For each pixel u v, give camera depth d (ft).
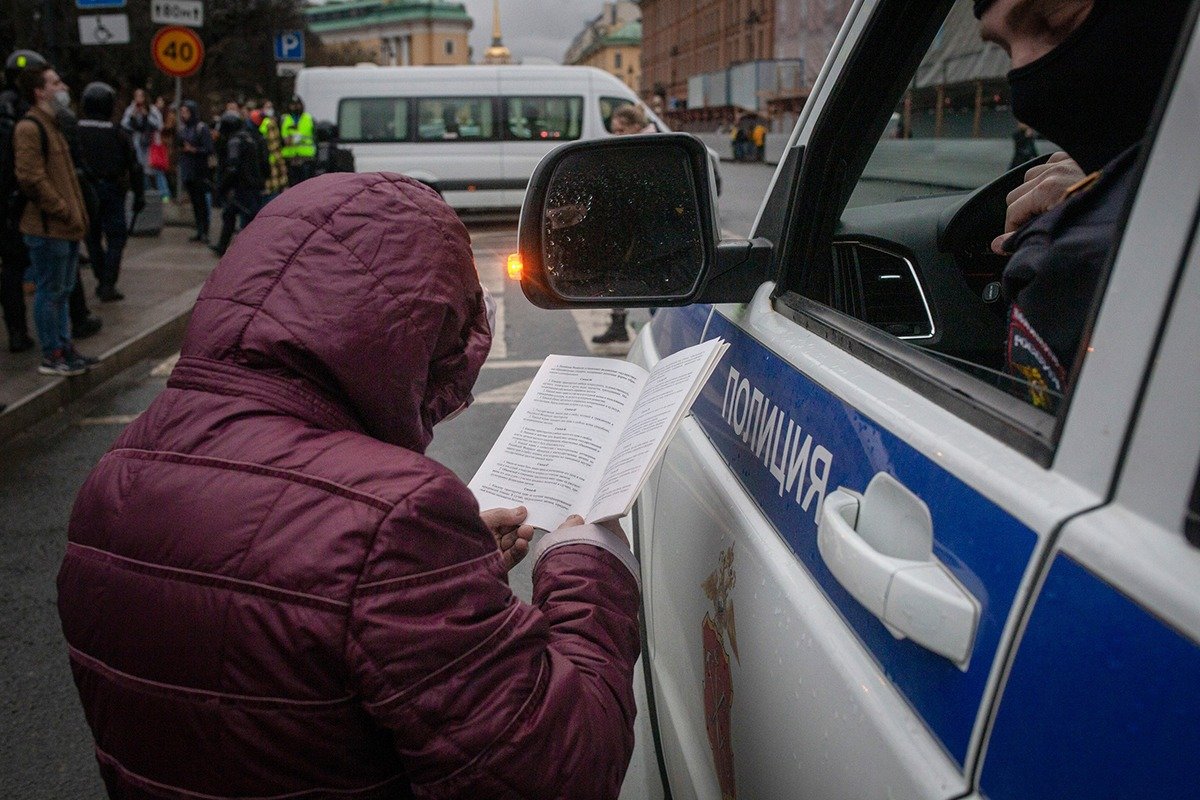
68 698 9.96
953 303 5.76
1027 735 2.27
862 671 3.05
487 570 3.16
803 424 3.88
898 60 4.76
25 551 13.30
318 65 172.04
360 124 52.54
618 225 4.70
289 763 2.98
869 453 3.27
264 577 2.91
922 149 8.45
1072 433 2.42
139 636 3.05
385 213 3.23
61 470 16.52
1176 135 2.28
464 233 3.44
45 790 8.65
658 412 4.07
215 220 52.06
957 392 3.06
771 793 3.66
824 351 4.01
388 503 2.95
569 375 4.84
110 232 28.63
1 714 9.68
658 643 5.74
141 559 3.05
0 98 21.76
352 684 2.90
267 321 3.14
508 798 3.01
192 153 43.14
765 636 3.77
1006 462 2.62
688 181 4.70
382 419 3.23
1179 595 1.97
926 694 2.70
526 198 4.61
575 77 52.95
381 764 3.11
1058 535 2.30
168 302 29.14
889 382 3.45
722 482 4.61
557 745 3.11
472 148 52.85
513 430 4.64
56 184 19.60
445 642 2.94
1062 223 3.41
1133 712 2.00
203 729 3.00
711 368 4.09
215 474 3.06
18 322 22.36
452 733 2.94
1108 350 2.36
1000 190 5.78
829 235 5.00
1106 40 3.31
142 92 55.21
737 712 4.10
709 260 4.80
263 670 2.91
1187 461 2.08
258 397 3.16
